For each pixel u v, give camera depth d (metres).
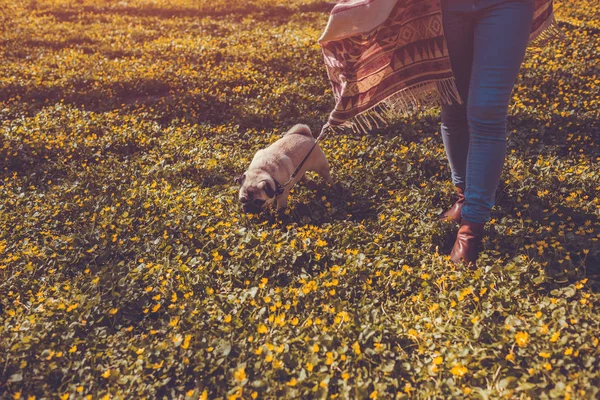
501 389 2.67
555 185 4.81
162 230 4.58
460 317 3.18
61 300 3.67
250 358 3.05
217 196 5.17
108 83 9.48
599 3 15.19
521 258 3.72
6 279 4.00
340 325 3.22
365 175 5.31
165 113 8.04
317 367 2.96
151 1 19.08
